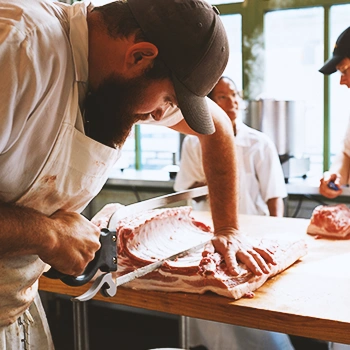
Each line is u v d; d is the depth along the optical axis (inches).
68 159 51.7
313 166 171.0
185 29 50.4
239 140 135.6
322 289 66.9
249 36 168.1
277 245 76.9
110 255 55.7
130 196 187.5
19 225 46.6
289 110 147.9
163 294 66.8
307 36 161.9
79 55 49.7
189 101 51.9
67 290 72.0
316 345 147.6
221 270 66.8
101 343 154.5
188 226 87.0
